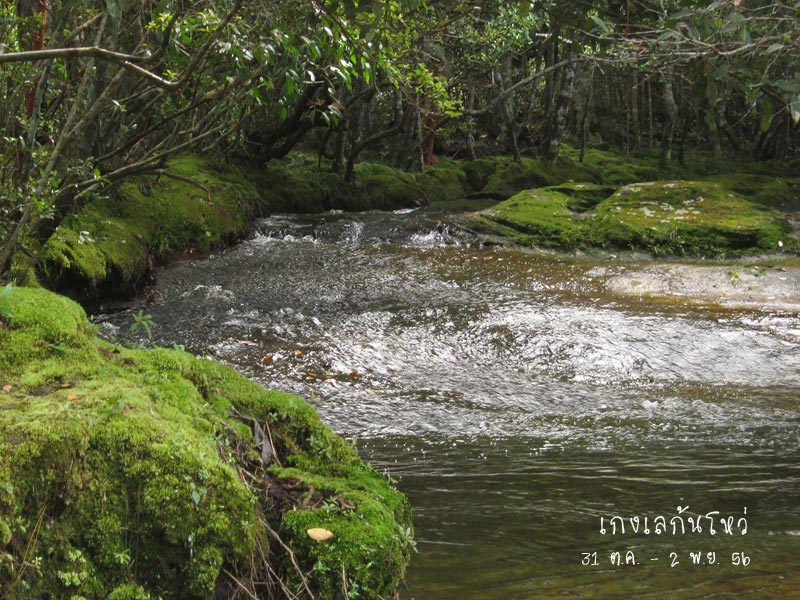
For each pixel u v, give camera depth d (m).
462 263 11.73
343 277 10.99
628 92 29.45
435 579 3.59
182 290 10.51
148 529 2.78
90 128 6.82
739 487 4.96
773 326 8.69
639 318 8.87
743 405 6.85
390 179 19.30
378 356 8.04
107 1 3.58
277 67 4.94
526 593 3.45
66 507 2.71
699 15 3.30
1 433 2.72
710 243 12.42
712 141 26.52
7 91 5.79
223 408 3.61
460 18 14.95
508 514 4.49
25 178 5.47
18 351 3.32
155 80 3.41
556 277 10.84
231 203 13.85
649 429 6.30
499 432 6.26
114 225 10.39
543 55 25.14
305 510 3.20
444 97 12.35
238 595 2.84
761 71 3.31
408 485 5.04
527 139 27.72
